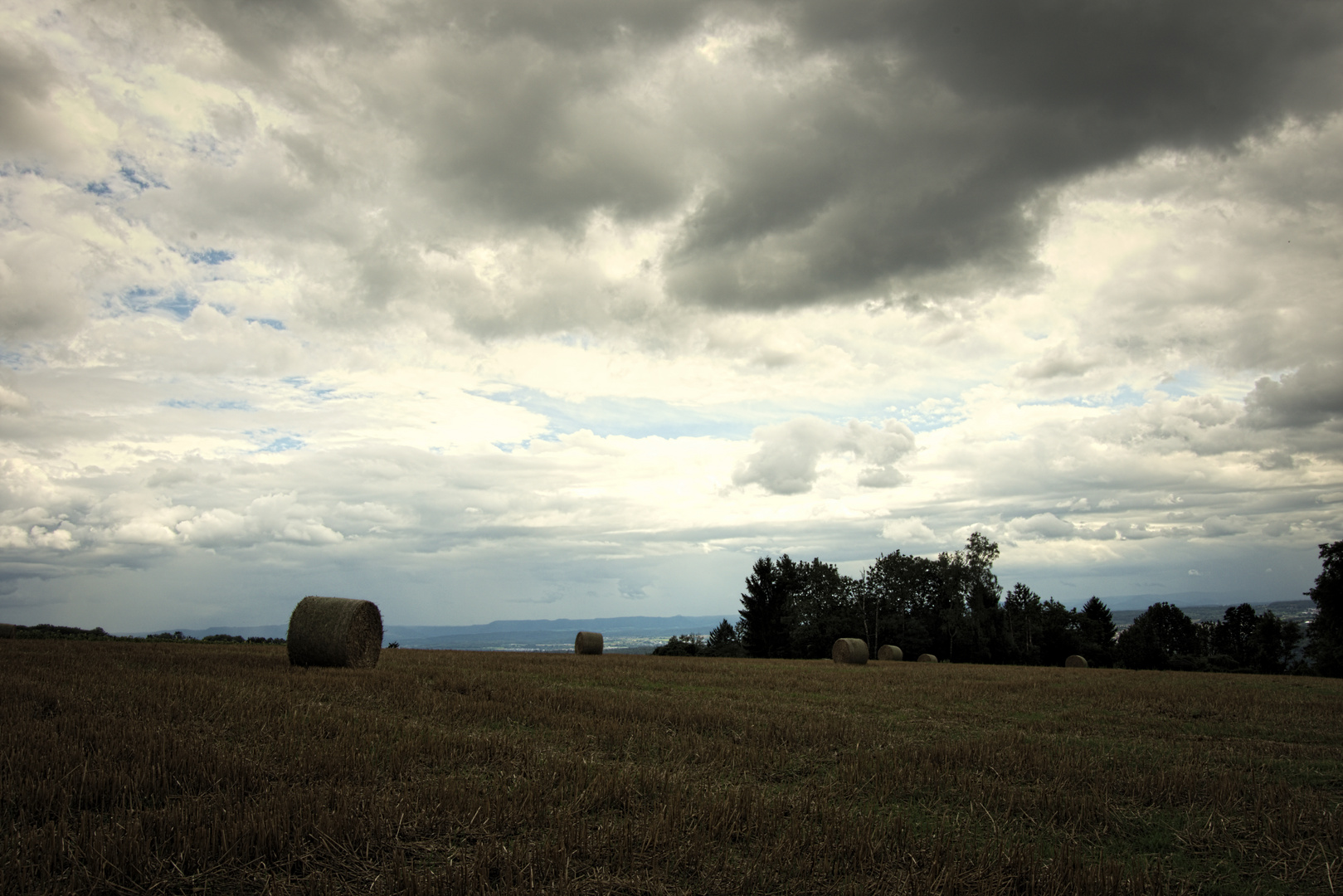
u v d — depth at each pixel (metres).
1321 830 7.62
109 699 12.80
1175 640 125.88
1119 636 108.12
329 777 8.19
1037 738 13.04
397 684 17.62
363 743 9.89
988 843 6.66
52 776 7.36
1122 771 9.98
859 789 8.68
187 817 6.30
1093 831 7.51
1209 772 10.20
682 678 24.03
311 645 23.17
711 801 7.52
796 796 8.28
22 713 11.10
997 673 34.59
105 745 8.76
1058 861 6.21
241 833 5.95
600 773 8.49
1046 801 8.25
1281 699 21.62
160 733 9.43
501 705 14.48
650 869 5.90
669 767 9.33
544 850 5.95
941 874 5.79
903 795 8.64
